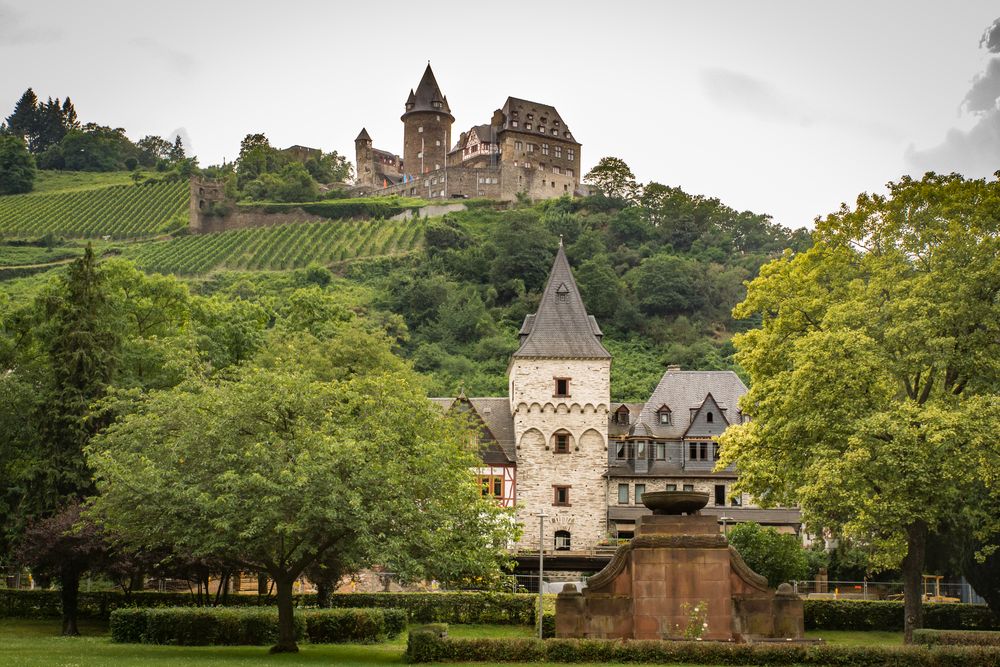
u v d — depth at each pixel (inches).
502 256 6230.3
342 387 1464.1
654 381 4781.0
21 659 1141.1
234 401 1389.0
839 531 1932.8
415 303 5777.6
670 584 1299.2
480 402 3184.1
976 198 1758.1
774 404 1755.7
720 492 3051.2
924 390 1736.0
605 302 5625.0
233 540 1318.9
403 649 1486.2
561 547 2970.0
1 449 2000.5
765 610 1291.8
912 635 1443.2
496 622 1962.4
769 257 6737.2
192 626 1509.6
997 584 1829.5
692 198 7691.9
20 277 6875.0
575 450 3016.7
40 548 1665.8
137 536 1390.3
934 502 1560.0
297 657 1302.9
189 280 6781.5
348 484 1331.2
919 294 1697.8
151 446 1400.1
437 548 1357.0
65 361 1914.4
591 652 1170.6
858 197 1863.9
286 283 6407.5
